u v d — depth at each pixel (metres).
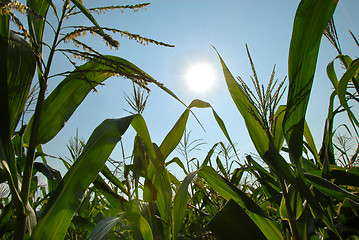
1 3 0.84
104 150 1.08
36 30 1.26
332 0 1.13
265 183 1.91
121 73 1.19
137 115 1.46
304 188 1.15
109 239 1.81
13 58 1.10
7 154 0.98
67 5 1.32
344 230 1.21
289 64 1.21
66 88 1.38
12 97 1.12
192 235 2.22
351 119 1.41
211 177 1.60
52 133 1.22
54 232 0.90
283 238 1.41
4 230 1.27
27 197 1.00
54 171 2.17
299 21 1.18
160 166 1.55
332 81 1.50
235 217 1.24
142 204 1.59
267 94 1.30
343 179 1.42
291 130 1.23
